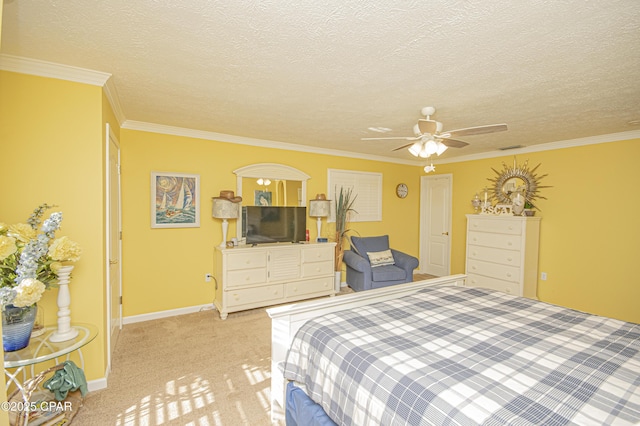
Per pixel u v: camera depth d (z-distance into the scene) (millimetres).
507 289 4273
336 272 4832
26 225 1805
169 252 3693
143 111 3000
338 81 2244
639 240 3547
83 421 1904
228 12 1446
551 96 2502
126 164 3396
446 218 5777
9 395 1814
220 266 3727
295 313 2074
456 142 2711
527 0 1331
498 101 2627
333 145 4645
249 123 3412
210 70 2086
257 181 4285
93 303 2180
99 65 2023
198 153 3852
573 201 4082
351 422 1336
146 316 3557
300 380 1736
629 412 1080
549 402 1125
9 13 1455
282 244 4289
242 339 3092
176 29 1602
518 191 4652
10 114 1931
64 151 2074
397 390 1230
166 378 2391
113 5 1400
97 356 2223
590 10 1395
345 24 1536
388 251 4797
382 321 1915
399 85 2303
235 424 1916
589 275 3941
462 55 1844
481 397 1144
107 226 2348
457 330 1781
